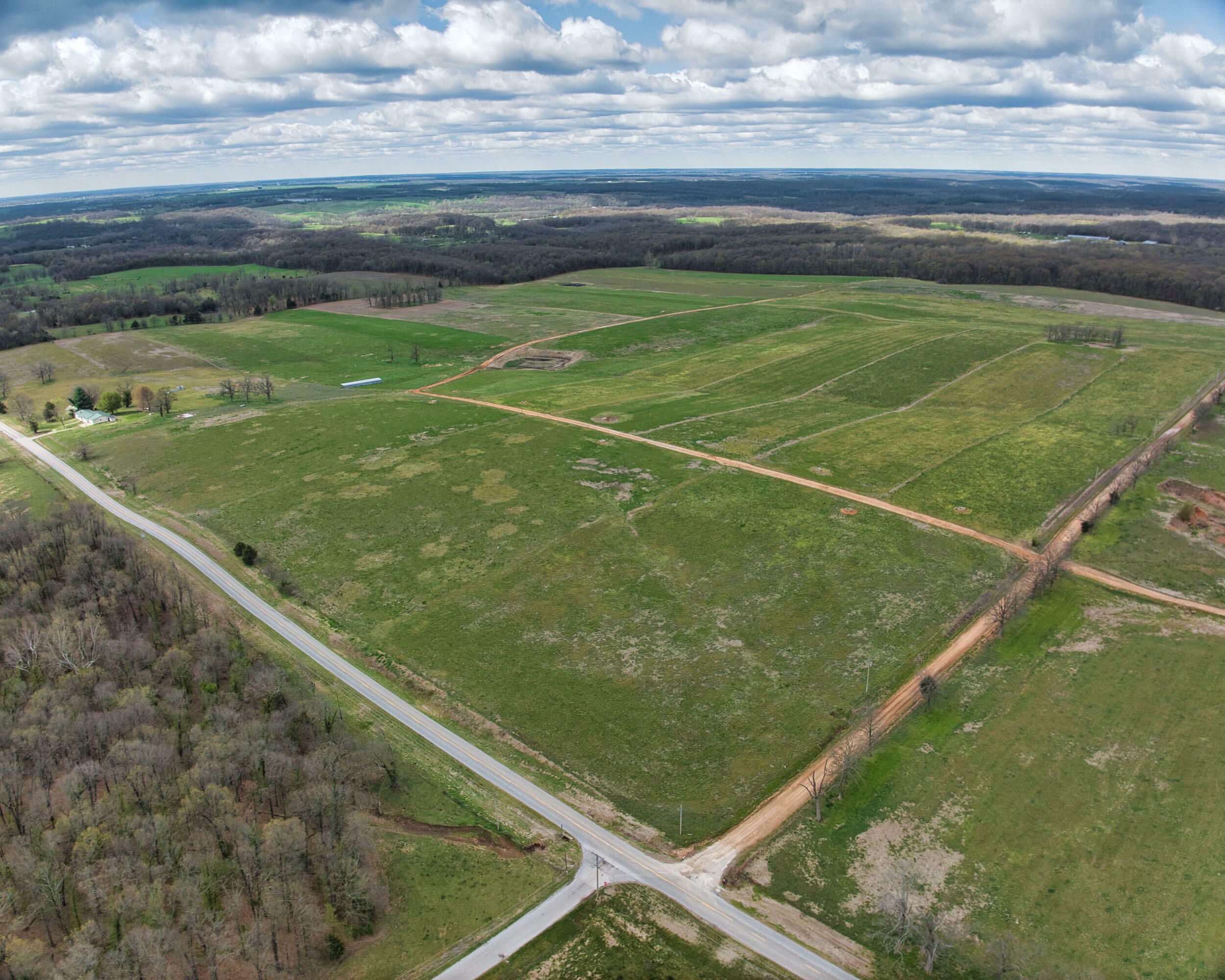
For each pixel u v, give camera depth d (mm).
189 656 78125
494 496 115625
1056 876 55250
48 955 48844
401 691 78000
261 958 49000
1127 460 119938
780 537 100938
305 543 105812
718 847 59125
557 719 73438
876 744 68125
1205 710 70438
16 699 71250
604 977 49406
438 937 52156
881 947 50906
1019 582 90625
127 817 57375
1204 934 50531
